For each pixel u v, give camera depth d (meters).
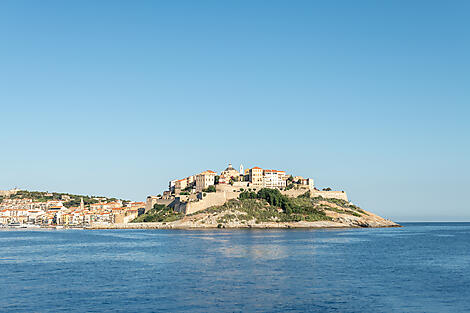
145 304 65.12
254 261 113.50
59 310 62.09
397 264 108.62
